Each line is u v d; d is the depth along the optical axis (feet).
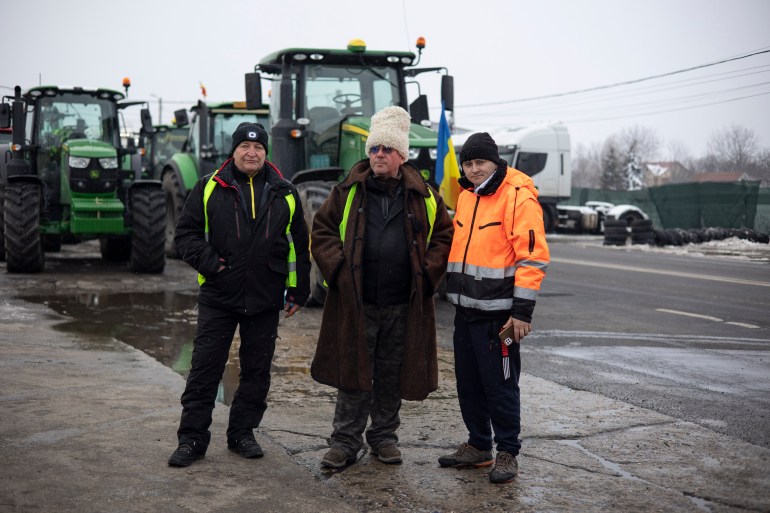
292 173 32.76
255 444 13.24
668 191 91.25
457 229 13.11
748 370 20.43
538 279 12.24
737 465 13.06
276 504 11.19
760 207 82.28
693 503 11.44
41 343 21.67
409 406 16.66
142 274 38.47
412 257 12.93
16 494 11.14
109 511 10.73
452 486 12.11
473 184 13.26
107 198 37.63
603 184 253.24
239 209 13.20
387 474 12.62
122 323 25.45
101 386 17.20
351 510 11.05
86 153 36.68
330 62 33.09
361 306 12.82
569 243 74.18
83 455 12.83
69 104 39.83
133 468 12.36
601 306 31.99
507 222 12.51
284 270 13.52
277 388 17.85
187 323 25.76
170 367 19.54
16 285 33.40
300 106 32.68
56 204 39.34
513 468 12.34
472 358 12.97
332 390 17.83
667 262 52.54
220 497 11.37
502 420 12.46
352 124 31.50
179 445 12.83
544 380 18.99
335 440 13.03
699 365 20.98
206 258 13.00
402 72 33.96
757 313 30.40
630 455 13.52
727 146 213.46
